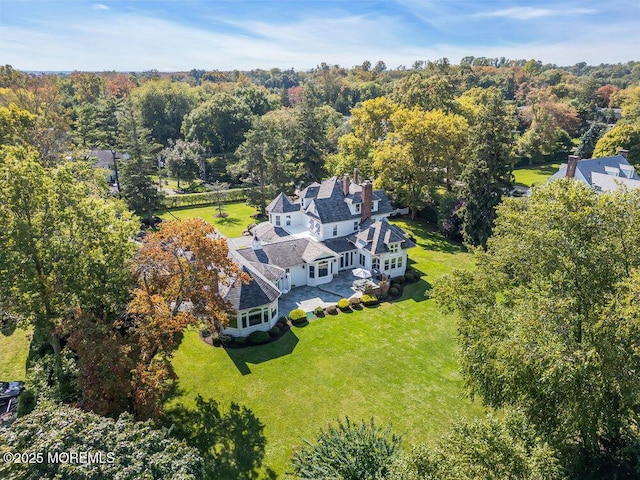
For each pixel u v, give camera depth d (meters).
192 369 28.23
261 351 30.38
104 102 94.19
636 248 17.97
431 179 57.16
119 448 12.72
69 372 20.83
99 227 24.45
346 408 24.92
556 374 16.94
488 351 20.42
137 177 56.09
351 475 15.41
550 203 20.20
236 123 96.56
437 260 46.97
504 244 23.64
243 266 33.41
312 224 46.41
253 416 24.20
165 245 25.83
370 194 45.78
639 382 16.08
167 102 106.88
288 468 20.88
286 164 68.38
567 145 104.06
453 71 131.38
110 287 24.05
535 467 12.62
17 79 72.25
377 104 65.19
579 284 18.28
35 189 22.42
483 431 13.32
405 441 22.53
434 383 27.20
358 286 40.06
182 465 13.29
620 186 20.25
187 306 30.47
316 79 175.38
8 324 26.38
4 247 21.70
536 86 148.62
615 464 17.30
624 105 112.50
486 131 45.66
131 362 20.06
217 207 68.00
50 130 58.25
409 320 34.75
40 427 12.48
